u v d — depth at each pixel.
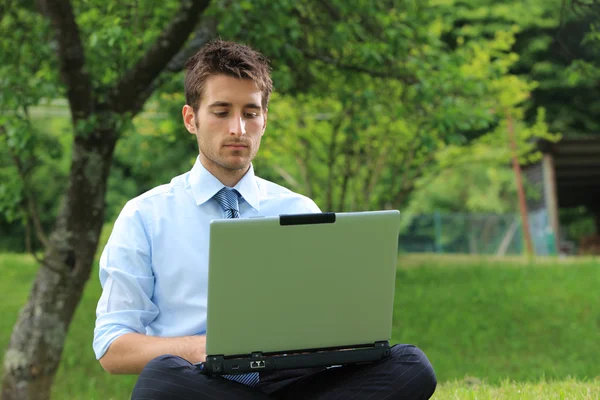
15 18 9.65
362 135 13.96
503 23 24.59
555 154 23.89
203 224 3.51
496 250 25.23
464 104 10.94
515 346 12.21
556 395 5.00
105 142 8.69
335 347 3.13
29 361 8.71
